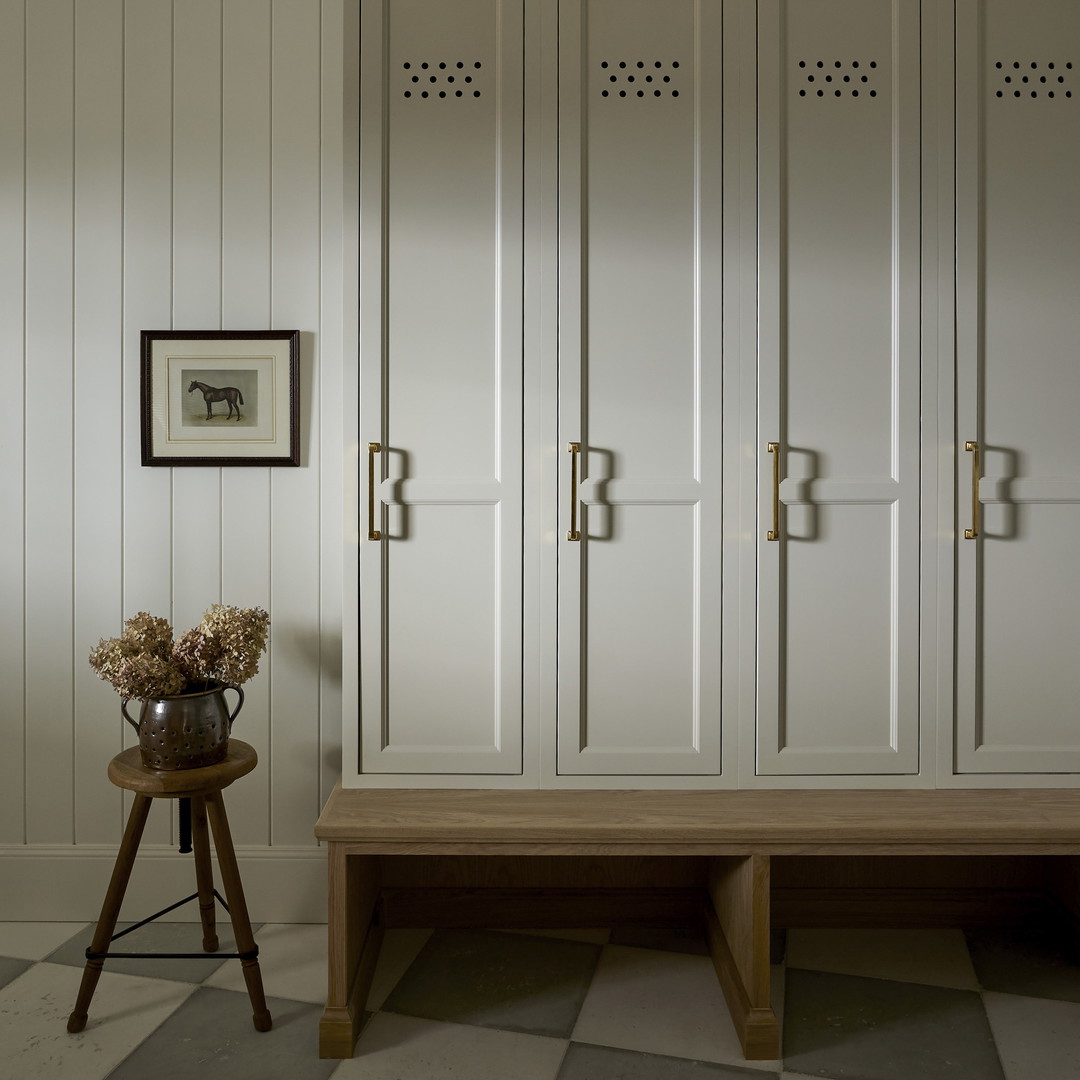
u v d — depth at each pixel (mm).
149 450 2461
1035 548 2217
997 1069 1878
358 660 2213
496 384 2199
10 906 2496
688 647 2217
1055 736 2232
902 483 2195
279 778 2518
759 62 2176
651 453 2203
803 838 1961
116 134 2447
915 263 2186
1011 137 2193
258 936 2432
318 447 2486
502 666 2213
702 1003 2127
